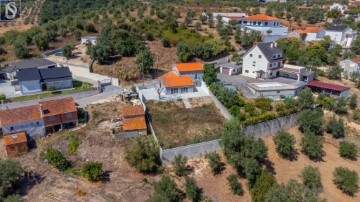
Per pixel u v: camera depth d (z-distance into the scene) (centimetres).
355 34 10375
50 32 9181
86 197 4031
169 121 5369
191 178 4188
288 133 4981
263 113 5472
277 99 6278
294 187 3778
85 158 4709
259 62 7331
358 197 4391
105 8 12681
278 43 9050
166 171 4528
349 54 9069
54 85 6569
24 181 4300
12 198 3694
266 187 4100
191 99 6091
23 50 8288
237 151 4497
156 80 7262
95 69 7438
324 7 14438
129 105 5828
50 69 6762
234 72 7694
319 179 4366
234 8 13812
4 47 9088
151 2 14038
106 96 6297
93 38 8931
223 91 5922
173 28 9712
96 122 5316
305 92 5912
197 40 9281
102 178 4369
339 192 4441
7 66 7488
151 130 5144
